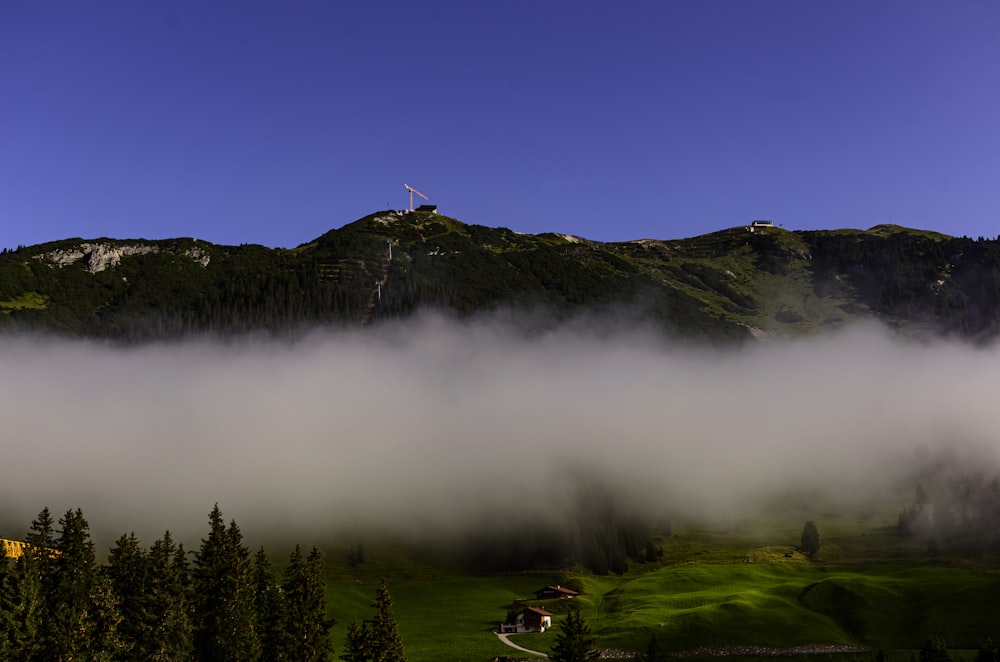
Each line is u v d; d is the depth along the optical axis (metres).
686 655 163.25
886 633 173.25
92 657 98.62
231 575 119.62
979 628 167.75
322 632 126.06
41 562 110.56
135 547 120.06
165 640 106.75
